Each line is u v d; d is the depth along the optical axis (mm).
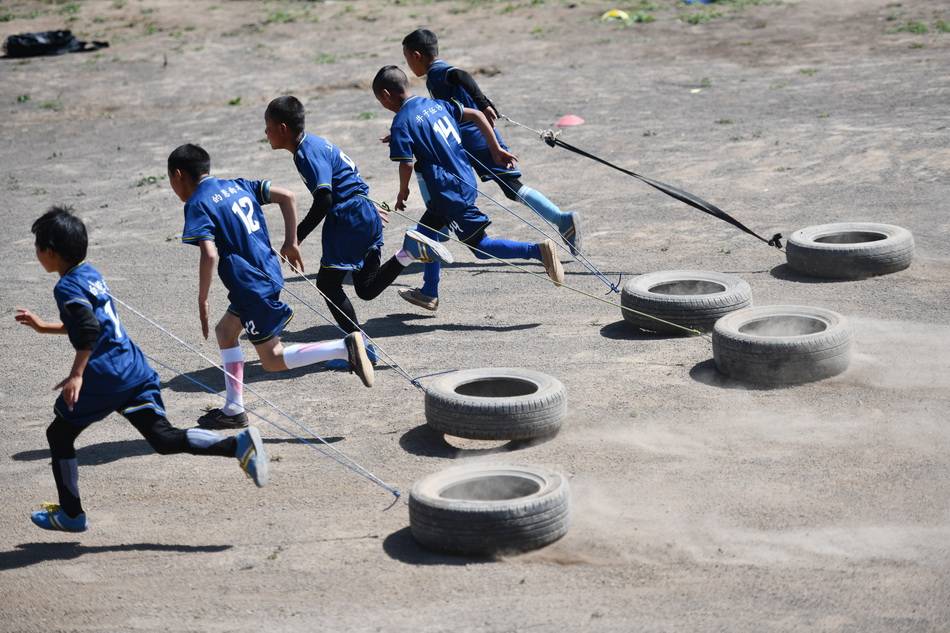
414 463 25453
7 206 56312
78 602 20125
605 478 23828
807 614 18062
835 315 29609
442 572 20250
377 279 34438
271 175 59656
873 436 24922
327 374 31859
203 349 34781
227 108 79188
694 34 94312
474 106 39062
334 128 69500
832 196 47812
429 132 34469
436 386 26594
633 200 50031
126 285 42219
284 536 22266
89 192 58562
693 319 32250
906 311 33281
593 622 18156
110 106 82500
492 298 38250
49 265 21578
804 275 37781
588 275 40094
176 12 121625
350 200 32156
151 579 20844
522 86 79000
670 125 64000
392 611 18969
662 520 21734
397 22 110438
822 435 25203
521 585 19562
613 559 20328
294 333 35719
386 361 31031
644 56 87062
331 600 19531
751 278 38062
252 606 19516
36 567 21641
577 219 38281
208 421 27953
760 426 25938
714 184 51438
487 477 22141
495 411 25219
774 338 28188
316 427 27938
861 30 89688
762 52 84750
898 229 38094
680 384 28938
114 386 21922
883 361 29391
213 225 26516
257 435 21703
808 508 21812
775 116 64125
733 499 22422
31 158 67750
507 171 38969
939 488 22250
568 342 33062
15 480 25938
